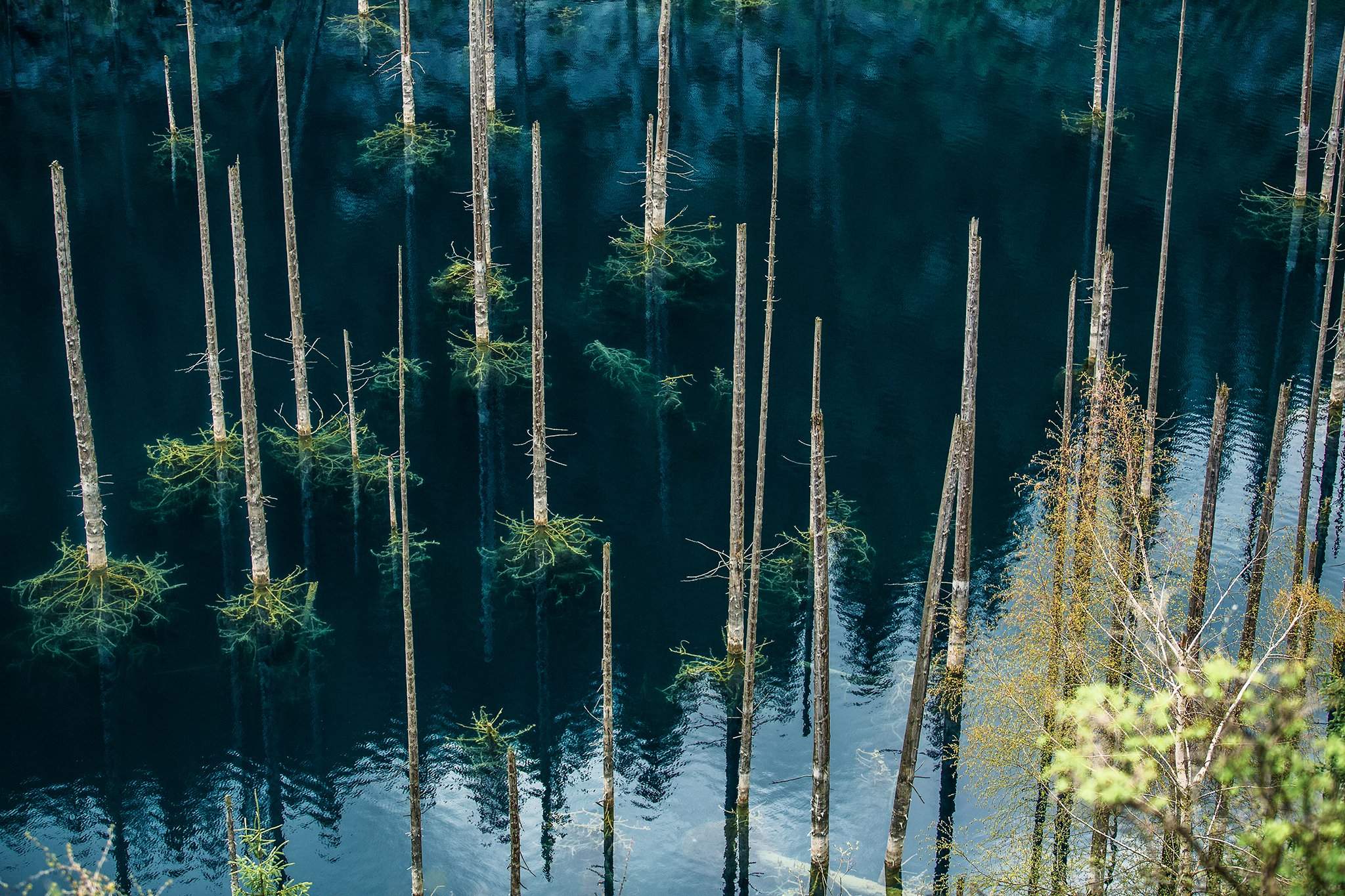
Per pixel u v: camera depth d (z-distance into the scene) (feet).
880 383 185.98
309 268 208.85
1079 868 112.88
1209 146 241.35
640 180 231.91
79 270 205.57
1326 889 68.18
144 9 280.51
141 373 185.47
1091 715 79.61
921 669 111.34
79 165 232.12
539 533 158.30
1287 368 187.93
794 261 210.79
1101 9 242.17
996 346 192.54
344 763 131.85
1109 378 150.41
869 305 201.57
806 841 123.65
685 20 288.51
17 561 154.71
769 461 172.35
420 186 229.25
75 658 142.92
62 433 174.50
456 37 279.49
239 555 157.38
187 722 136.05
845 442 175.63
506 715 138.00
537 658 144.87
